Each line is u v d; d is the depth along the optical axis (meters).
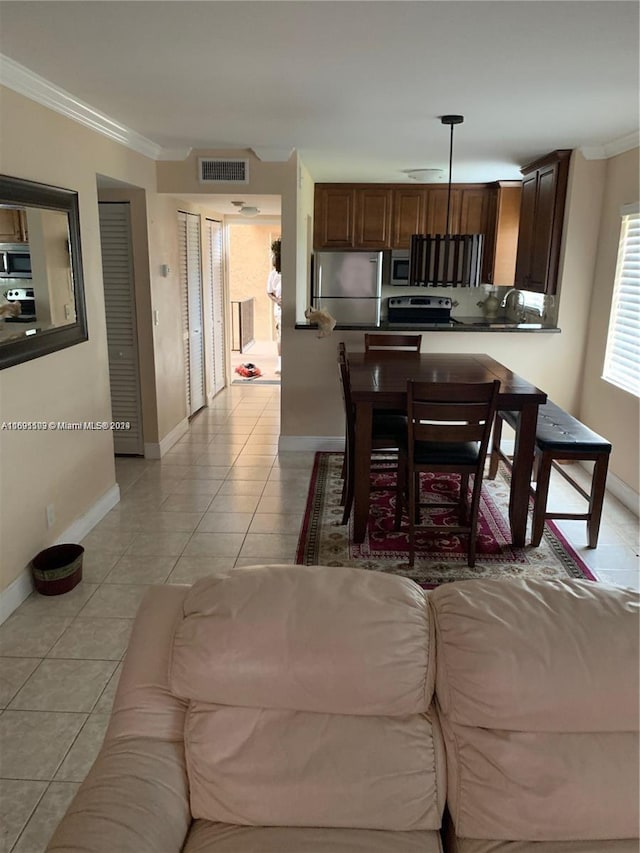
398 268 6.70
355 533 3.50
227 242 7.22
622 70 2.59
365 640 1.24
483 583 1.38
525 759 1.19
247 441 5.41
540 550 3.45
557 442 3.33
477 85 2.82
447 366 3.99
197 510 3.96
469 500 4.13
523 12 2.00
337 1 1.94
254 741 1.22
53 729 2.14
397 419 3.80
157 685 1.32
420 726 1.25
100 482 3.81
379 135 4.00
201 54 2.43
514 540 3.47
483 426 3.12
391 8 1.98
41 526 3.06
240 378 8.13
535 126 3.67
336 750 1.21
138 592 3.00
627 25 2.10
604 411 4.38
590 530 3.44
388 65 2.55
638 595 1.34
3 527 2.72
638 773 1.17
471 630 1.25
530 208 5.06
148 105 3.24
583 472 4.61
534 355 4.76
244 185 4.59
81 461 3.52
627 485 4.04
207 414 6.30
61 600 2.92
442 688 1.26
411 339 4.64
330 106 3.24
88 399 3.57
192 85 2.86
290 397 5.01
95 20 2.09
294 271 4.73
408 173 5.79
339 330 4.73
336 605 1.28
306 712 1.24
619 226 4.15
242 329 10.48
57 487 3.22
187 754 1.25
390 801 1.19
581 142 4.16
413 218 6.57
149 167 4.46
